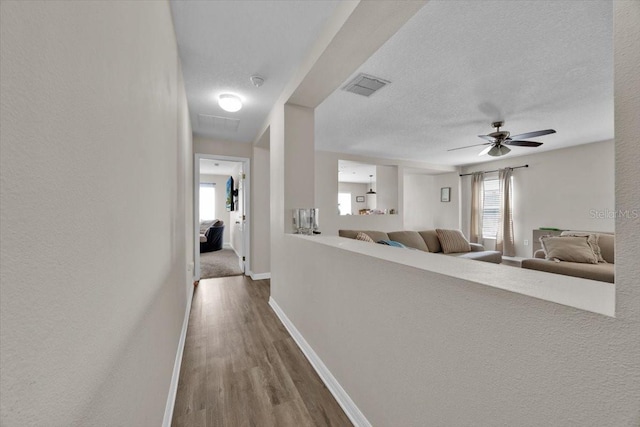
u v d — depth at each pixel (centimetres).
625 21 50
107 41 60
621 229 50
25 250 34
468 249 502
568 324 58
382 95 280
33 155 35
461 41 192
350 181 1114
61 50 41
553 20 171
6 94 30
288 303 248
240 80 245
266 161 436
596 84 255
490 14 166
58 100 41
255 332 241
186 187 278
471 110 321
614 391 51
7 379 31
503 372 70
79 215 47
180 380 174
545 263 333
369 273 125
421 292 96
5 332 30
